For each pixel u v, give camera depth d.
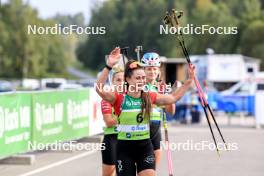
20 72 162.50
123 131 16.66
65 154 35.22
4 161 31.14
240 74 96.50
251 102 66.94
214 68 96.81
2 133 27.67
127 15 178.62
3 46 161.25
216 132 49.66
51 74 180.88
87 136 39.81
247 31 161.50
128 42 175.25
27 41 160.38
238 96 66.88
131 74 16.61
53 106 33.47
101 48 181.62
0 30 160.75
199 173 27.62
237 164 30.59
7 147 28.23
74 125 36.41
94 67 191.88
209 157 33.34
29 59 161.50
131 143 16.61
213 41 160.38
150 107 16.62
